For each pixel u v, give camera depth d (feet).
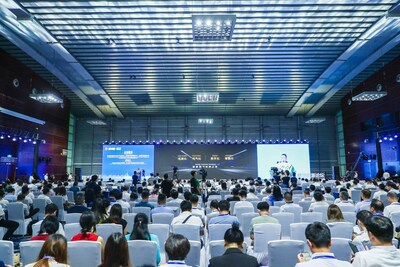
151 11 31.60
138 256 10.13
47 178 54.49
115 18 32.89
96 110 68.08
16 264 14.07
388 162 54.08
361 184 41.91
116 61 44.14
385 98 52.85
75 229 14.80
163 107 68.49
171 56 42.75
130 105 66.74
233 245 8.39
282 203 23.20
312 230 6.63
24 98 51.06
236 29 35.53
